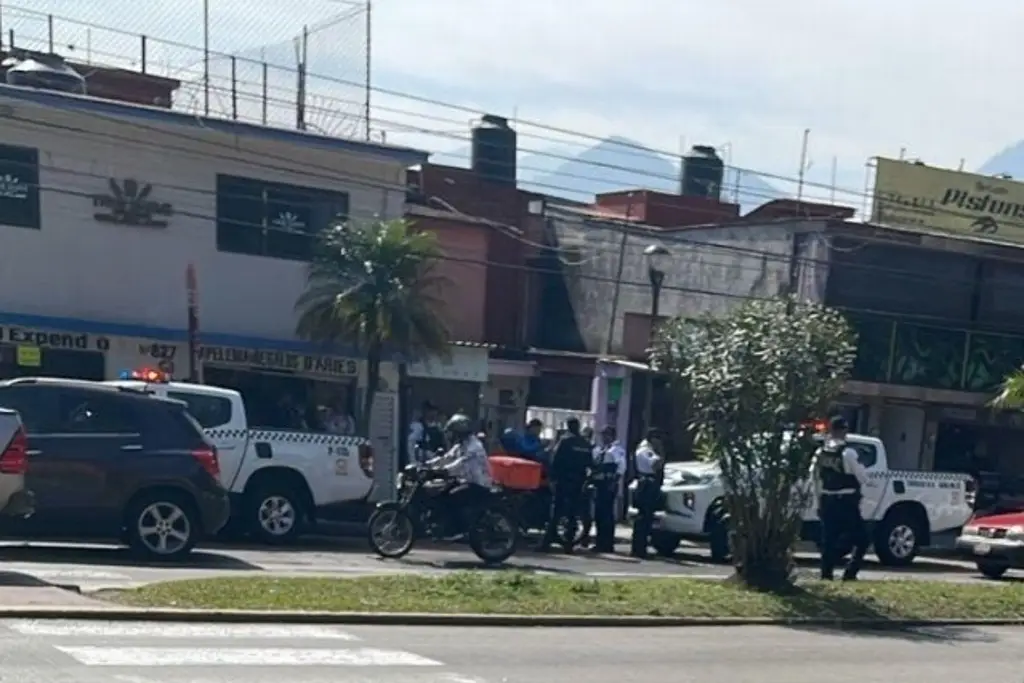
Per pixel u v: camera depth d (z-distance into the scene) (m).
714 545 20.62
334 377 25.78
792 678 10.28
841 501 15.98
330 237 24.86
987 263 32.47
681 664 10.53
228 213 25.34
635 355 30.47
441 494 17.61
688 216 39.47
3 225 23.41
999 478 32.00
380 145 26.44
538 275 36.47
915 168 35.94
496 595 12.78
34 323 23.30
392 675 9.14
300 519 19.34
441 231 33.84
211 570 14.60
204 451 15.50
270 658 9.41
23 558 14.79
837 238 30.70
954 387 31.92
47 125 23.61
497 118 37.38
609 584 14.12
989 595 15.52
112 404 15.22
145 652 9.26
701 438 14.55
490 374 32.12
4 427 13.07
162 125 24.50
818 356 14.16
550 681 9.38
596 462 21.36
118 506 14.97
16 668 8.41
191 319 22.83
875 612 13.95
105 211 24.16
